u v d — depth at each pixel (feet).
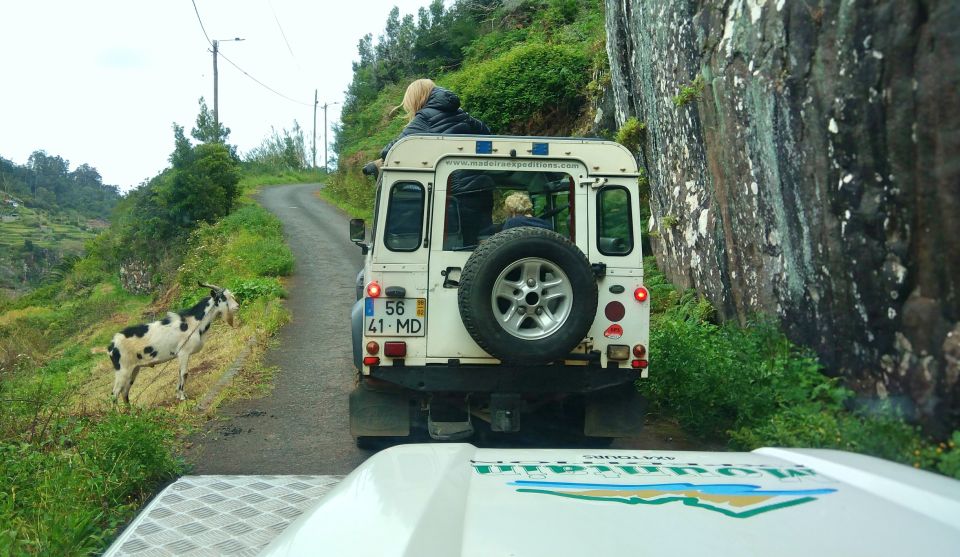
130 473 17.53
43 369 59.93
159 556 13.14
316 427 24.27
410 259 18.66
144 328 29.68
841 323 21.18
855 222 20.08
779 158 23.24
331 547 5.25
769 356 23.15
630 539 4.94
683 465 7.41
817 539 5.02
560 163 18.92
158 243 104.83
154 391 33.81
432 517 5.46
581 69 66.39
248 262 63.93
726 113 26.30
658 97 34.12
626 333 18.81
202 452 21.65
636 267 18.90
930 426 17.93
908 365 18.72
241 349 36.27
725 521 5.37
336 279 60.85
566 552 4.70
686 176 32.01
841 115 20.15
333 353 35.88
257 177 193.16
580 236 18.86
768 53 23.31
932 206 17.78
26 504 16.07
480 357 18.61
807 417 19.20
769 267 24.70
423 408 20.06
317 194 155.12
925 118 17.75
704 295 30.73
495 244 17.12
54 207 530.68
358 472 7.30
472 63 109.81
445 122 23.53
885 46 18.58
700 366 22.57
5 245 346.74
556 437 21.09
